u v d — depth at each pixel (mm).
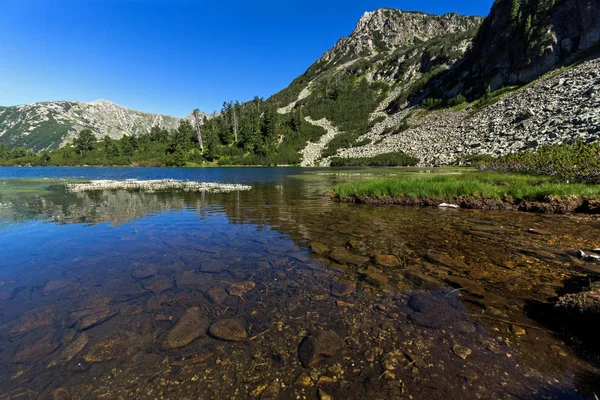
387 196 16438
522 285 5355
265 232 9594
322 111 142250
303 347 3707
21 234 9320
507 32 90250
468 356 3486
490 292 5094
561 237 8609
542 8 81312
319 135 123562
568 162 17000
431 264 6520
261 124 126000
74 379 3195
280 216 12445
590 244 7836
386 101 139875
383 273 6031
